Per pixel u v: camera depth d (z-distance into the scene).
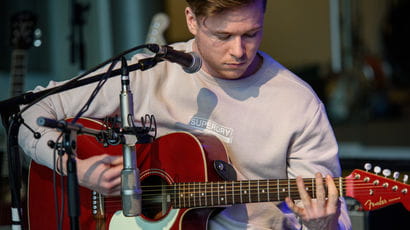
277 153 3.80
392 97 12.45
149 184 3.97
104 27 7.75
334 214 3.42
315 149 3.80
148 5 7.88
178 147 3.86
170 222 3.84
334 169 3.83
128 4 7.80
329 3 11.86
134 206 3.55
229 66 3.60
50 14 9.46
